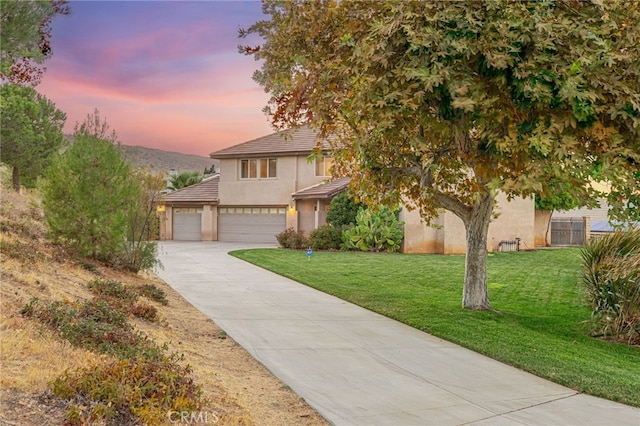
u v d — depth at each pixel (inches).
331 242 1010.7
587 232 1266.0
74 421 158.2
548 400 241.0
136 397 175.3
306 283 580.4
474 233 459.2
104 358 219.5
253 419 197.2
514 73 273.6
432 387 253.6
